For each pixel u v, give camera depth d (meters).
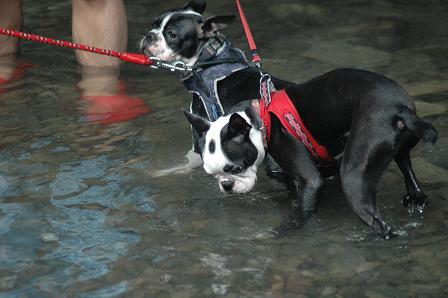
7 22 8.77
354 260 4.90
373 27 9.63
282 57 8.70
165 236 5.32
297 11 10.37
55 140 6.87
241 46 9.12
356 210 4.95
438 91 7.56
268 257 5.00
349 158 4.93
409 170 5.39
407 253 4.94
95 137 6.93
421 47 8.88
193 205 5.77
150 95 7.86
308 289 4.59
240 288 4.63
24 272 4.87
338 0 10.84
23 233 5.35
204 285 4.68
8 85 8.15
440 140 6.52
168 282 4.73
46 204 5.76
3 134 6.98
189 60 6.46
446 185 5.83
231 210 5.70
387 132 4.84
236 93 6.10
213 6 10.75
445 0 10.66
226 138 5.25
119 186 6.05
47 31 9.84
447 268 4.74
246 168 5.35
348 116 5.17
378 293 4.51
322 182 5.39
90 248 5.16
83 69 8.58
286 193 5.95
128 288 4.66
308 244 5.15
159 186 6.05
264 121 5.45
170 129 7.05
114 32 8.32
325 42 9.16
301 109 5.47
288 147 5.42
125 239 5.27
